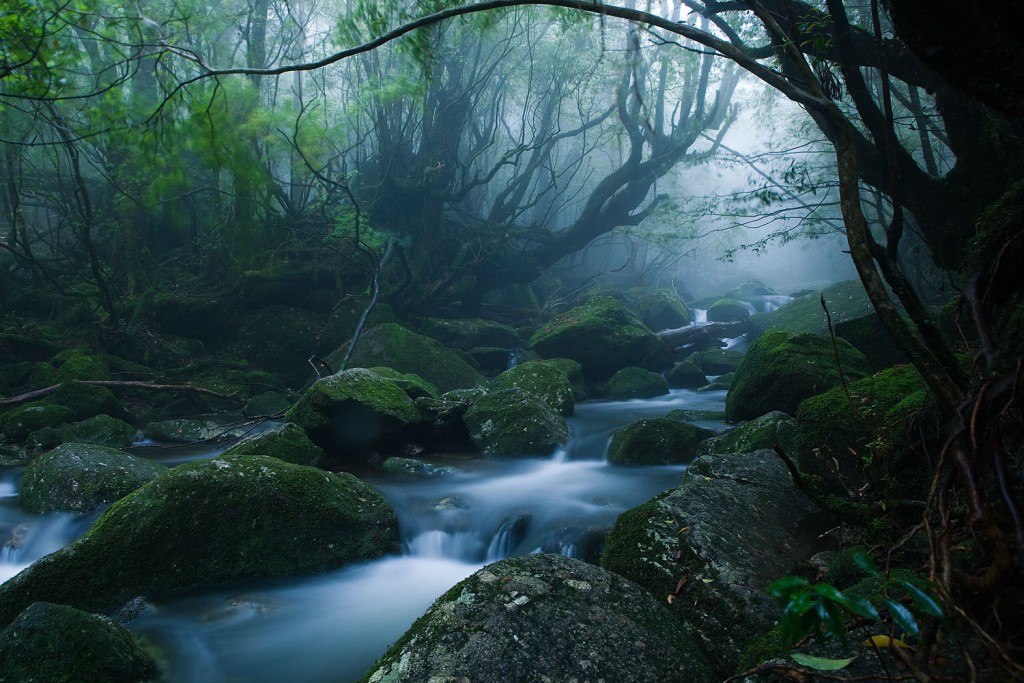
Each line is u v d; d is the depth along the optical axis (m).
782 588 1.23
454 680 2.68
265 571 4.89
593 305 14.77
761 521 3.88
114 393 11.52
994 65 2.01
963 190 6.30
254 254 14.31
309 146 11.58
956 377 3.01
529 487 6.80
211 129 4.78
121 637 3.77
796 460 4.54
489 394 9.14
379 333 12.51
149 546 4.71
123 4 7.95
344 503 5.38
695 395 12.76
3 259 13.80
